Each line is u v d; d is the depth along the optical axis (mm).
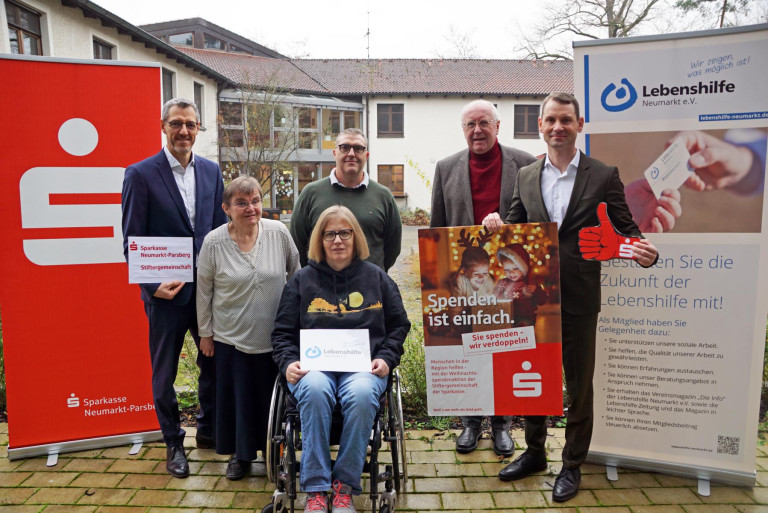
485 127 3582
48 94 3502
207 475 3396
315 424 2775
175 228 3371
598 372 3420
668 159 3131
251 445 3246
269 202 23250
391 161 27984
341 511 2668
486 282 3188
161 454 3684
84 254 3650
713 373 3189
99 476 3398
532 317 3154
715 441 3227
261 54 35750
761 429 3898
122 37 15664
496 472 3414
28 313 3592
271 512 2877
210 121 21953
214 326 3311
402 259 13320
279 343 3076
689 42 3037
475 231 3172
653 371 3299
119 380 3787
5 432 3998
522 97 27781
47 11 12531
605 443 3463
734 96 3000
